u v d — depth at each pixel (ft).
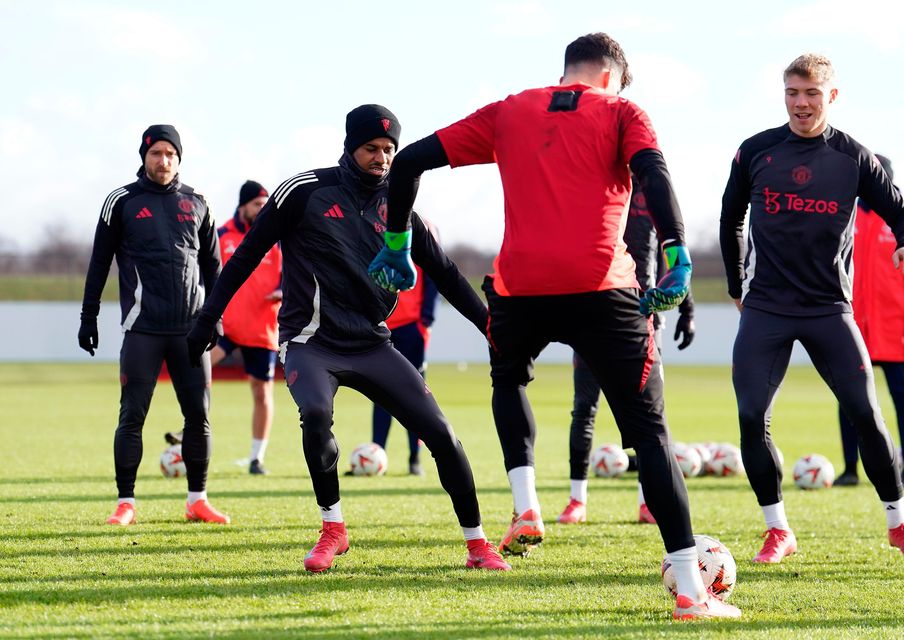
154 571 22.71
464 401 92.94
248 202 45.98
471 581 22.00
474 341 239.30
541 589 21.33
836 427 72.02
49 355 200.85
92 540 26.94
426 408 23.24
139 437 30.35
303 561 24.00
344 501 36.45
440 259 23.30
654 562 24.76
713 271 289.53
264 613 18.79
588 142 18.93
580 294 18.88
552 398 98.58
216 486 40.42
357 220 23.27
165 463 43.14
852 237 25.68
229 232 46.47
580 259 18.74
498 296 20.16
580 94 19.43
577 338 19.39
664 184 18.01
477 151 19.97
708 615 19.01
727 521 33.14
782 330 25.44
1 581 21.54
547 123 19.21
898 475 25.72
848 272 25.67
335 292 23.17
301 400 22.66
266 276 44.80
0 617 18.33
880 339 40.27
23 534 27.84
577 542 27.96
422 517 32.42
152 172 30.35
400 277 20.51
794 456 55.83
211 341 29.63
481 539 23.81
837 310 25.39
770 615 19.52
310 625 17.87
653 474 19.15
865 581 23.04
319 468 23.00
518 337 20.43
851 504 37.73
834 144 25.52
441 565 23.95
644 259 30.22
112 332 230.68
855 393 25.05
